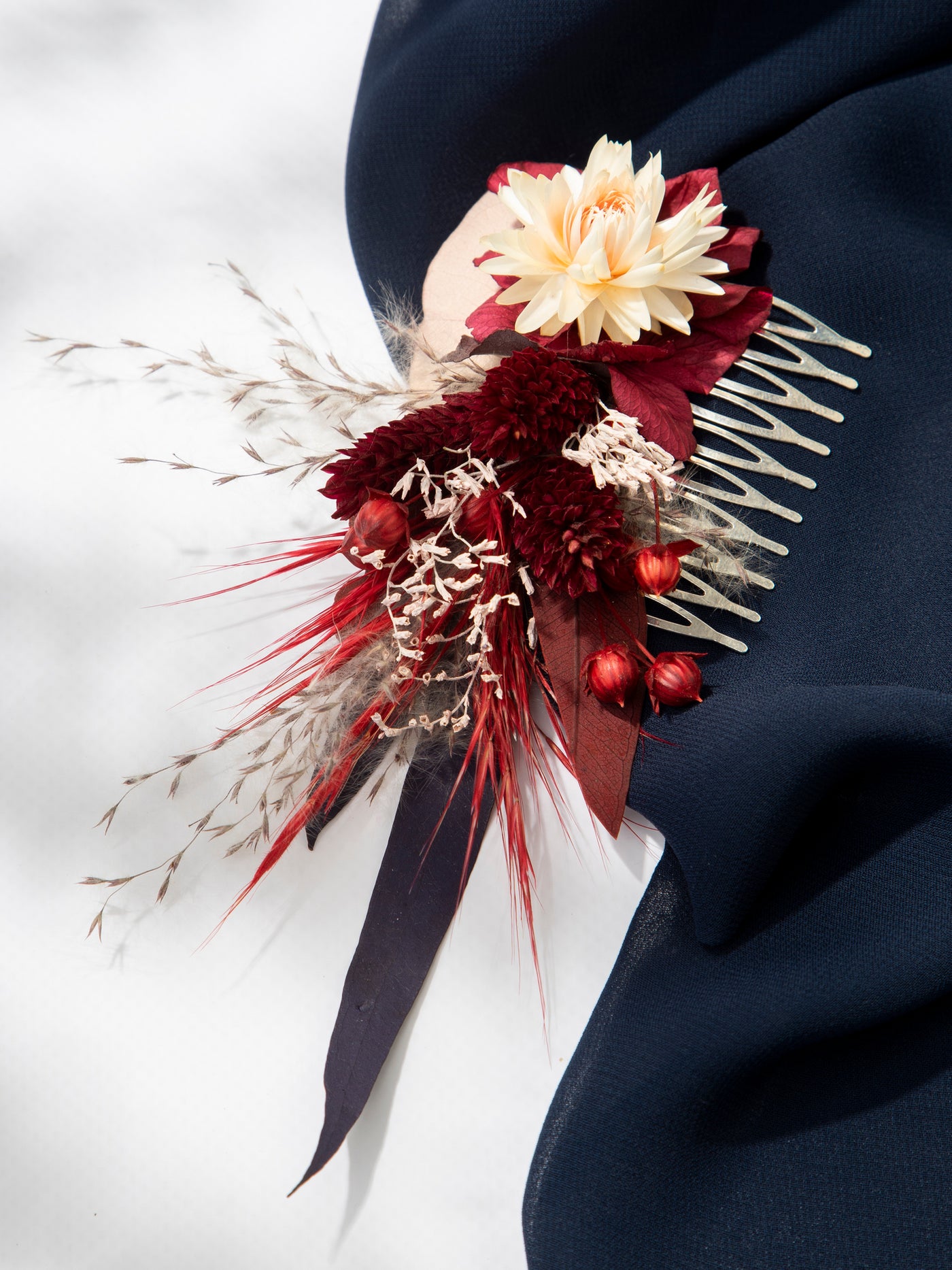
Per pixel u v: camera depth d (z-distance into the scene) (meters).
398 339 0.37
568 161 0.37
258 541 0.38
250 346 0.38
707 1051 0.33
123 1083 0.36
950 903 0.33
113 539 0.38
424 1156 0.35
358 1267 0.35
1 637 0.38
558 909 0.36
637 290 0.33
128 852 0.37
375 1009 0.35
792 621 0.34
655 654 0.34
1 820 0.37
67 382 0.38
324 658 0.35
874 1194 0.33
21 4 0.40
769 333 0.35
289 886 0.36
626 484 0.32
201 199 0.39
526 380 0.33
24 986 0.36
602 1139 0.34
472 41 0.35
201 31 0.39
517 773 0.36
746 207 0.35
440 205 0.37
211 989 0.36
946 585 0.34
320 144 0.39
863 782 0.34
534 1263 0.34
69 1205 0.36
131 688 0.37
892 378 0.35
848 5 0.35
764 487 0.34
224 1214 0.36
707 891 0.34
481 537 0.34
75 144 0.39
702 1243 0.33
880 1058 0.34
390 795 0.36
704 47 0.35
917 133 0.35
